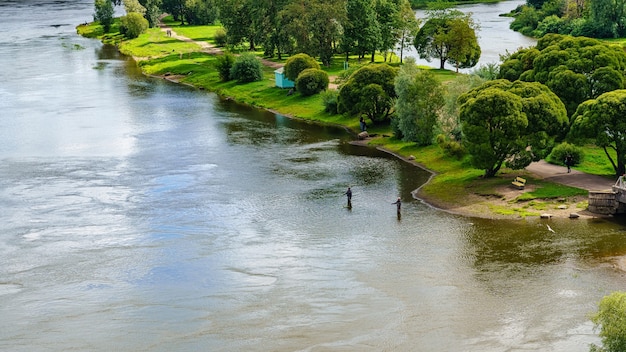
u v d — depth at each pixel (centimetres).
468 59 18550
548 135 10225
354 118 14638
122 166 11794
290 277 7525
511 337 6222
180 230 8919
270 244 8425
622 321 5225
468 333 6322
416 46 19250
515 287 7112
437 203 9650
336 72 19038
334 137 13625
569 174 10244
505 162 10162
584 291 6950
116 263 7988
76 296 7250
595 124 9700
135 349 6241
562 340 6131
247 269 7744
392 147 12600
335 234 8675
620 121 9581
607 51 11812
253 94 17688
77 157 12369
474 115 9956
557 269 7450
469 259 7812
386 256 7981
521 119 9812
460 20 18312
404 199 9894
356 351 6100
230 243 8481
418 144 12425
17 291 7375
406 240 8412
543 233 8425
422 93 12269
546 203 9294
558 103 10481
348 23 19425
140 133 14100
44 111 16188
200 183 10819
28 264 8006
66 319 6794
